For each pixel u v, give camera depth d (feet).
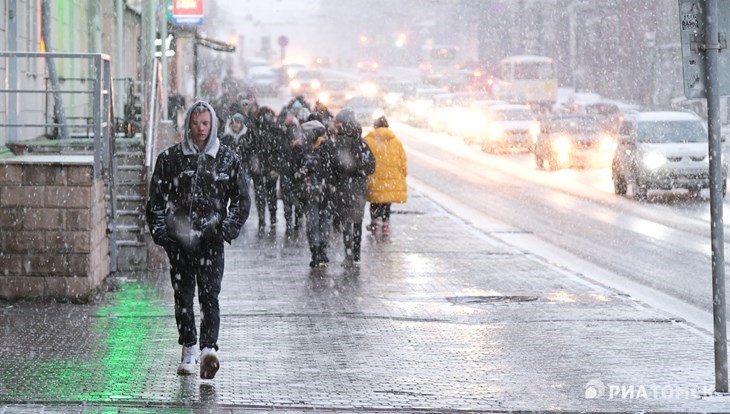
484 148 380.37
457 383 77.82
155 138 149.59
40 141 160.56
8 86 158.20
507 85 581.12
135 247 134.10
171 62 337.52
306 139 138.31
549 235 181.98
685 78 75.20
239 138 172.65
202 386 75.05
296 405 70.69
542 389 76.38
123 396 71.72
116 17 274.57
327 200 137.59
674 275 140.87
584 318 104.78
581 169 309.01
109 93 120.06
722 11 75.20
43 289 110.11
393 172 167.32
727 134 359.87
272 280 126.82
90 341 89.86
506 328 99.45
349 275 131.75
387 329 98.12
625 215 208.74
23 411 67.82
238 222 77.00
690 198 237.25
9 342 89.15
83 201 109.70
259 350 87.97
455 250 155.53
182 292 77.61
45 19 177.17
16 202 109.29
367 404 71.36
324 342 91.66
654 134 236.63
